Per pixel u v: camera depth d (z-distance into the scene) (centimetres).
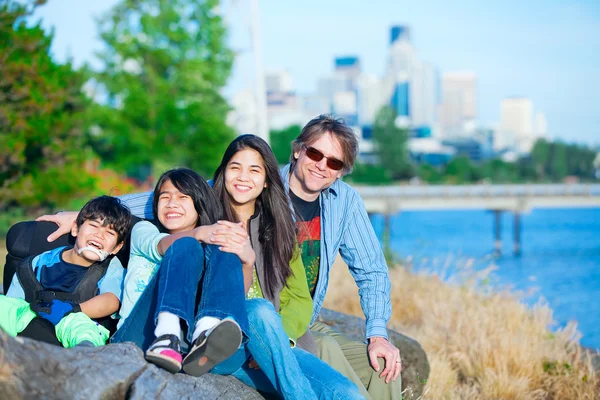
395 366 404
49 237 396
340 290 949
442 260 1185
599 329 1143
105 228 354
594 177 12056
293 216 396
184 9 2761
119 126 2702
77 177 1825
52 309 340
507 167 10519
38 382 254
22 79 1581
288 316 367
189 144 2775
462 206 4159
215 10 2784
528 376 621
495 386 595
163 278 311
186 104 2780
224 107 2866
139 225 358
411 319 852
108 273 361
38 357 260
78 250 353
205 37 2795
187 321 305
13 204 1794
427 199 4181
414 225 5947
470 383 628
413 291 917
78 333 325
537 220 6894
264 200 378
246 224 382
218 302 307
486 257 1098
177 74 2730
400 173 8925
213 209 366
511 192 4097
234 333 297
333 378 343
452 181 8944
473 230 5309
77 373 266
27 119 1619
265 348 331
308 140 403
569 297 1573
